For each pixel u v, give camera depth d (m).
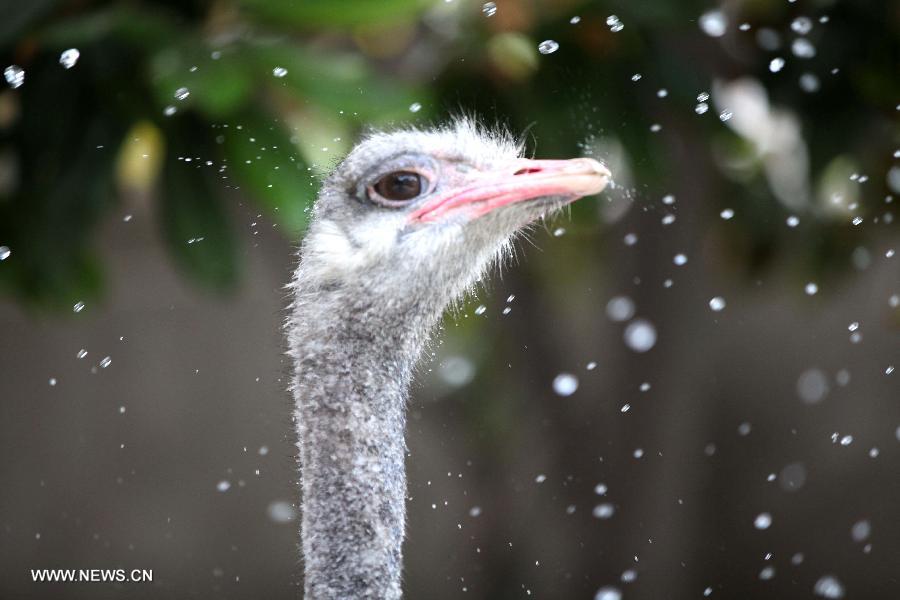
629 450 14.91
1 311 19.12
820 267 12.41
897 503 18.89
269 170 7.91
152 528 19.19
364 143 6.54
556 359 14.45
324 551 6.17
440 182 6.46
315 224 6.50
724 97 11.28
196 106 8.05
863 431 19.02
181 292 18.92
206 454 19.28
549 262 13.90
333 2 7.88
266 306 19.14
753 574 18.33
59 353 19.22
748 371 18.92
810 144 10.81
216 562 19.00
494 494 14.86
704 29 10.34
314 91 7.64
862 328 19.08
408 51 10.53
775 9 11.02
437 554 16.41
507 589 14.90
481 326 13.94
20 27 8.08
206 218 8.30
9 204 8.73
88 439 19.27
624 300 14.29
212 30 8.09
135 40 7.90
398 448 6.34
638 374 14.77
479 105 9.70
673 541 15.30
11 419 19.17
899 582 18.70
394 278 6.36
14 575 18.94
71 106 8.48
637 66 9.88
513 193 6.39
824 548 18.59
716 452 18.70
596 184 6.43
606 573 15.01
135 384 19.28
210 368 19.34
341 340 6.33
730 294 14.49
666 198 10.30
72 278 8.95
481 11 9.98
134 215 17.78
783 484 18.73
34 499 19.14
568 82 9.75
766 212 12.41
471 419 14.33
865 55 10.68
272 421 19.30
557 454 14.84
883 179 11.50
